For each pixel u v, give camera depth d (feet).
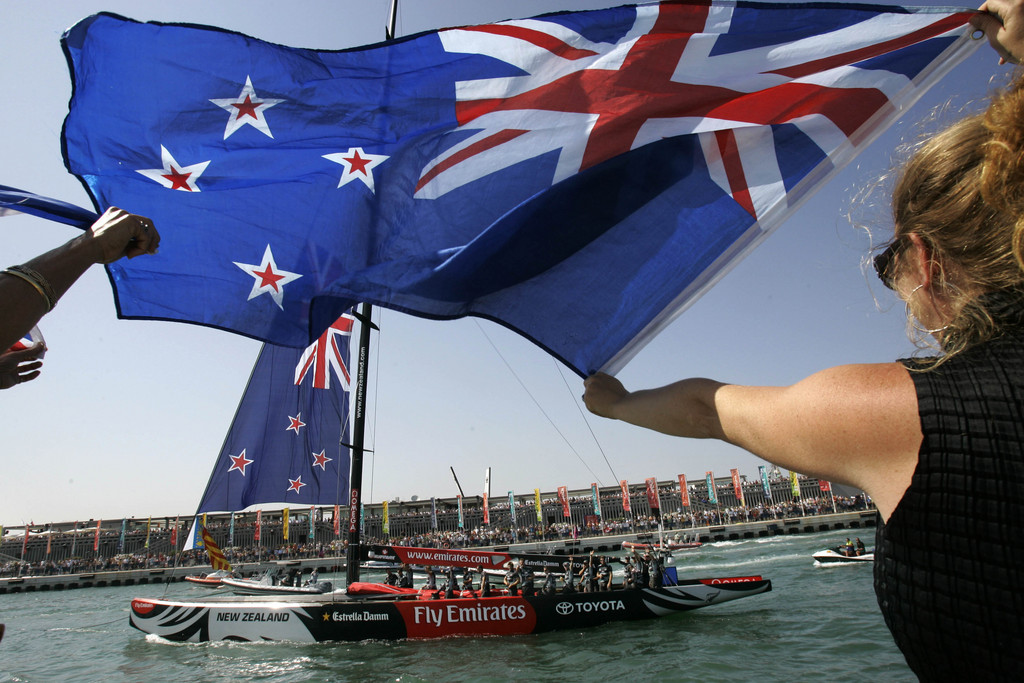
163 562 294.46
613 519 364.38
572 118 13.57
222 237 13.08
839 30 12.60
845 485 4.32
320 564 259.60
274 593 126.52
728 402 5.00
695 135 12.85
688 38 13.32
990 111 4.16
